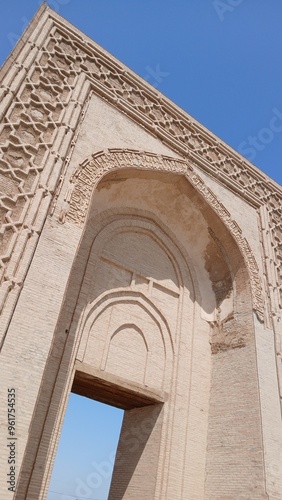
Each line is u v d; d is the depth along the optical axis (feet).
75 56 32.12
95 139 29.04
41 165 24.47
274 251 38.47
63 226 23.38
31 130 25.62
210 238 36.94
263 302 33.96
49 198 23.39
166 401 29.27
